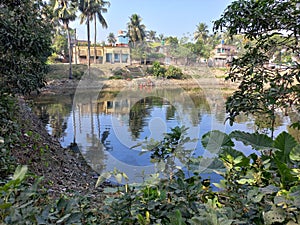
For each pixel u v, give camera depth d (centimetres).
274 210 129
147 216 126
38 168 393
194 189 154
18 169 110
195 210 142
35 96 1439
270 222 127
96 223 136
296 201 125
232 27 249
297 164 208
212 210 120
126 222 133
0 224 94
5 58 389
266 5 238
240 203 149
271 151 252
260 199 139
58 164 456
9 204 94
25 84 421
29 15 396
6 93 401
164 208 141
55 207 126
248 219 138
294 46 257
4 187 98
